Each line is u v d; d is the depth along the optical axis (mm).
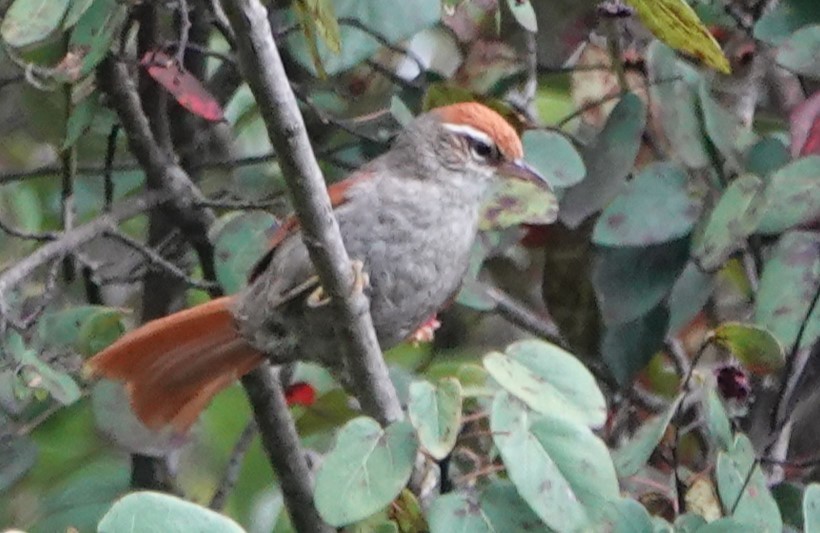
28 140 13812
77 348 10945
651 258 10188
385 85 12516
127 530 6852
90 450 12758
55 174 12719
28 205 13586
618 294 10195
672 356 11469
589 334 11156
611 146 10508
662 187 9953
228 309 10047
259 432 11266
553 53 12125
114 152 12516
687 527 8336
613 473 7824
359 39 10664
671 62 10352
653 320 10461
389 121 12438
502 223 10625
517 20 11164
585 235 11109
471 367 9430
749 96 10789
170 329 10023
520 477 7750
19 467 11727
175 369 10219
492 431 7852
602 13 10688
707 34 7840
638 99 10492
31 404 12352
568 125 12891
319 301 9539
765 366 8961
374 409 8617
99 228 11203
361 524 8703
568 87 12867
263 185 12859
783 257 9508
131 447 11359
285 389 11641
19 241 13336
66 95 11430
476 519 8000
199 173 12820
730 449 8820
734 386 9492
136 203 11398
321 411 11719
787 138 10922
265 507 13383
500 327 13508
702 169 10219
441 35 12883
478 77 12070
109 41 10062
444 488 8555
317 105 12125
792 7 10383
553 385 8055
